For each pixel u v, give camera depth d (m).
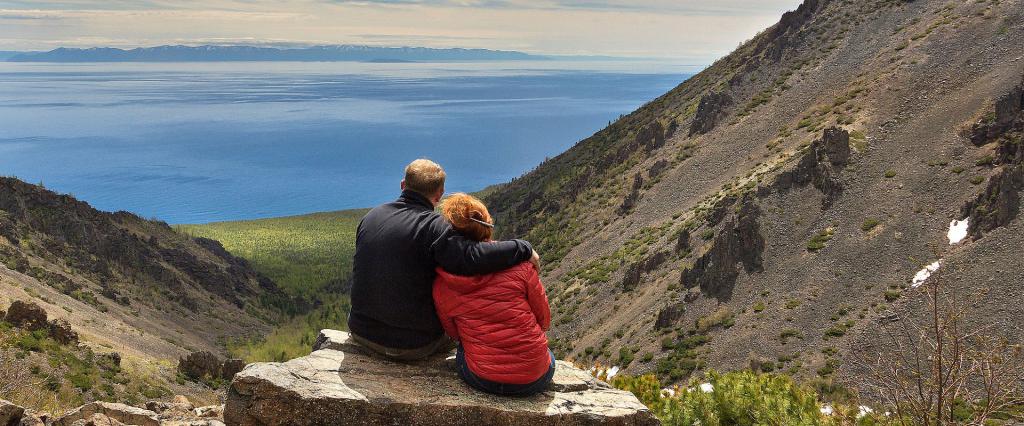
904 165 97.44
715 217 101.56
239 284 166.50
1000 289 67.69
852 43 158.12
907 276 75.25
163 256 160.75
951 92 116.75
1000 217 76.06
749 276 84.38
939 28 141.25
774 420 11.62
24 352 52.34
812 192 96.19
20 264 108.69
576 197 163.50
